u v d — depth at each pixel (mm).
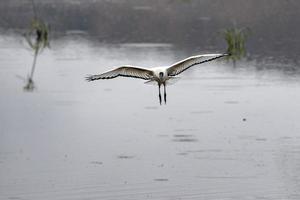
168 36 47250
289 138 24344
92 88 32406
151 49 42281
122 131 25734
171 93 30844
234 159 22375
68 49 42844
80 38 47312
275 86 31609
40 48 43125
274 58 38281
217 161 22219
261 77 33500
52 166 22297
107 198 19719
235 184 20484
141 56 39938
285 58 38219
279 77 33406
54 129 26297
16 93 31625
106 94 31312
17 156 23281
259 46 41969
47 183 20859
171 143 24141
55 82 33656
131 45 44031
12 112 28625
